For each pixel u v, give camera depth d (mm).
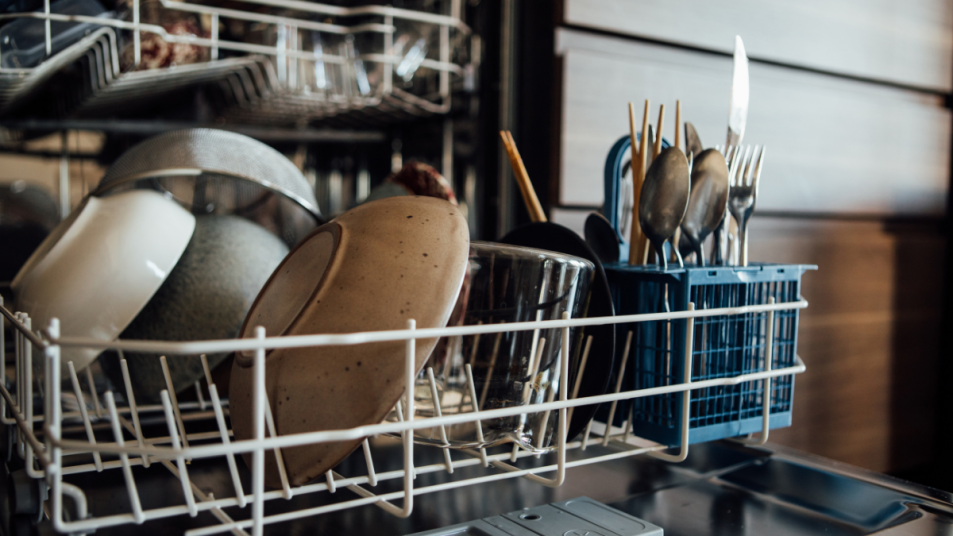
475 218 784
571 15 742
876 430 1108
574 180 750
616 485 455
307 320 311
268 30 726
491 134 775
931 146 1175
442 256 319
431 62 713
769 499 435
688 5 842
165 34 572
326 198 1018
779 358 471
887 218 1149
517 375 373
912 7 1113
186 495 279
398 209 350
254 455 250
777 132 954
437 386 374
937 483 1214
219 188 717
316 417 293
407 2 819
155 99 823
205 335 485
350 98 753
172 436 276
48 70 548
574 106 747
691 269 405
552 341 377
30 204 901
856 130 1054
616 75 781
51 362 250
